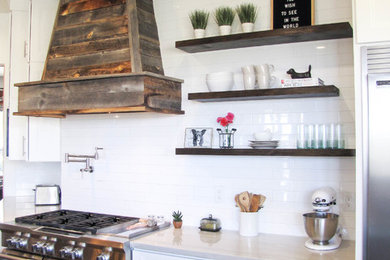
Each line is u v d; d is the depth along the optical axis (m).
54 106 3.61
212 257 2.68
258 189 3.27
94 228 3.23
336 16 3.05
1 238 3.71
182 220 3.58
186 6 3.66
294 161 3.15
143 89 3.16
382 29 2.34
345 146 2.99
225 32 3.27
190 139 3.52
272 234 3.19
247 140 3.33
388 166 2.26
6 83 5.38
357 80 2.38
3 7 5.18
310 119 3.11
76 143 4.25
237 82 3.40
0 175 7.83
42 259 3.38
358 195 2.33
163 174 3.70
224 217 3.40
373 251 2.28
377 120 2.29
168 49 3.72
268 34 3.01
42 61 4.27
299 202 3.13
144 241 2.98
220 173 3.43
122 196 3.93
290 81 2.96
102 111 3.40
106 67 3.38
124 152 3.93
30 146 4.32
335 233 2.81
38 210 4.27
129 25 3.35
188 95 3.31
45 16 4.29
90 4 3.60
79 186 4.21
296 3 3.15
